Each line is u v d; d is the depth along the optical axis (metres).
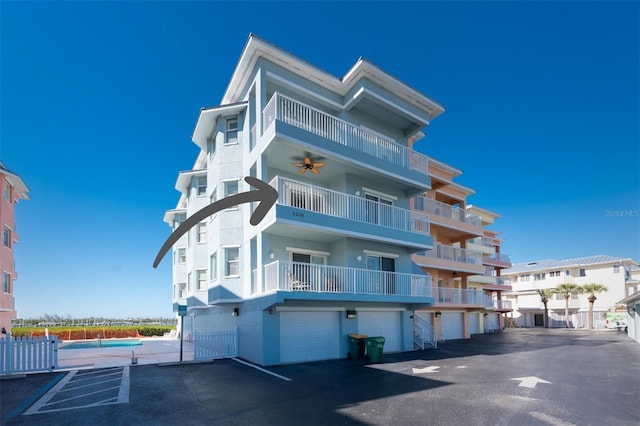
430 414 8.06
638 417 7.83
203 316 23.42
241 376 12.27
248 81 18.59
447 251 29.97
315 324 16.27
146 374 12.57
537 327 52.50
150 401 9.20
